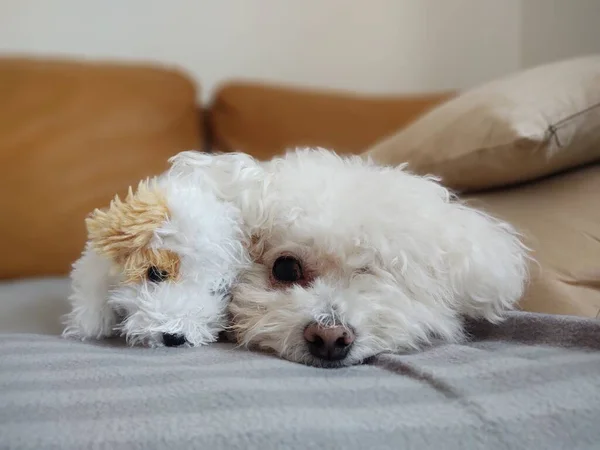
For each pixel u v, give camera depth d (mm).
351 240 704
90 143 1372
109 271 672
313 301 688
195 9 1702
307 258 732
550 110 780
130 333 651
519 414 461
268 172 769
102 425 445
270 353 692
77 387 515
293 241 726
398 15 1758
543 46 1692
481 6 1752
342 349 662
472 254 695
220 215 685
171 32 1700
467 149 833
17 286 1184
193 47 1715
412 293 712
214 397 479
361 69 1772
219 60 1729
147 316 644
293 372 565
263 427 438
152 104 1449
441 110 956
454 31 1766
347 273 729
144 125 1421
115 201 689
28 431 438
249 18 1726
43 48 1650
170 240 650
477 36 1765
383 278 714
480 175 862
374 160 954
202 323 674
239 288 733
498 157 806
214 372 545
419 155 909
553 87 819
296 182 743
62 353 609
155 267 654
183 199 662
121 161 1375
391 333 681
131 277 651
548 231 798
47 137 1356
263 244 751
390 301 693
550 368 523
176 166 786
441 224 711
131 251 650
